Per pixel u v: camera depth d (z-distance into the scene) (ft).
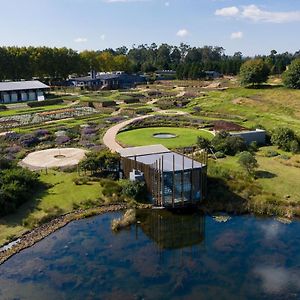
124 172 148.77
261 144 202.90
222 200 132.98
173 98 382.42
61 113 299.99
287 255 99.60
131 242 108.37
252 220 121.90
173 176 124.77
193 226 118.21
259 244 105.70
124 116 288.92
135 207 130.52
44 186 142.20
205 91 422.00
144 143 201.16
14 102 373.61
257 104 312.29
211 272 92.63
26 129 240.73
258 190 137.90
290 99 315.17
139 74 614.34
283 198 132.87
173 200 127.65
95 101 350.64
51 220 120.26
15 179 133.39
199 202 131.34
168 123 254.88
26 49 515.09
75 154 183.42
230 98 346.95
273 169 159.94
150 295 83.87
